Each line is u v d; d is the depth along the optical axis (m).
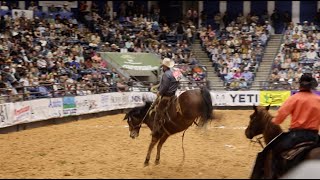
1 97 20.53
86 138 17.62
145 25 37.06
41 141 17.14
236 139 16.88
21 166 12.66
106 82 28.64
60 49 29.75
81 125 22.05
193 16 39.38
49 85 23.80
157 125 11.84
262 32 35.97
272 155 8.16
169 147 15.24
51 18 33.66
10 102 20.45
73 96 24.03
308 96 8.12
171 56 34.12
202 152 14.27
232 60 33.75
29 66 26.08
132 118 13.00
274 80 31.23
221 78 33.12
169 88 11.63
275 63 32.66
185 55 34.56
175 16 41.00
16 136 18.58
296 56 32.94
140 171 11.52
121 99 27.69
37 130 20.38
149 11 40.41
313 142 8.00
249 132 8.91
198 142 16.27
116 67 31.45
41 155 14.33
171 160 13.00
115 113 27.38
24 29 30.22
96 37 33.47
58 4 36.41
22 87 22.05
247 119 23.52
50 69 27.28
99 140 17.06
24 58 26.94
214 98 29.41
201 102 11.09
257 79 32.94
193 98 11.12
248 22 38.06
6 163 13.11
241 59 33.81
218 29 39.28
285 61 32.50
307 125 8.06
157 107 11.83
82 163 12.84
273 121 8.27
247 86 30.95
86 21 35.34
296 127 8.11
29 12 32.66
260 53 34.25
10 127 20.02
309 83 8.12
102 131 19.59
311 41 34.41
